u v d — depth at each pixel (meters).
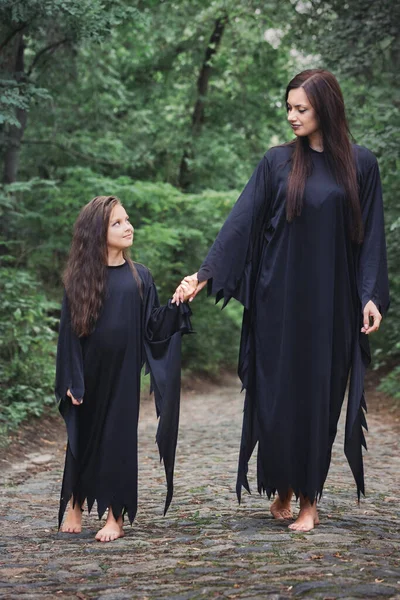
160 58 20.34
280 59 19.92
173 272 20.44
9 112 8.47
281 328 4.27
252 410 4.43
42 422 9.86
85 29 9.11
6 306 10.21
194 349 21.81
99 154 16.61
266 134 21.58
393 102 11.04
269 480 4.29
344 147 4.25
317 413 4.21
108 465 4.35
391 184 12.41
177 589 3.14
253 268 4.39
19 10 8.41
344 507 5.05
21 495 6.10
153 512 5.11
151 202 17.41
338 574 3.22
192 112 21.14
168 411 4.40
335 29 11.18
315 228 4.22
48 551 4.06
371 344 16.70
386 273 4.36
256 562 3.49
